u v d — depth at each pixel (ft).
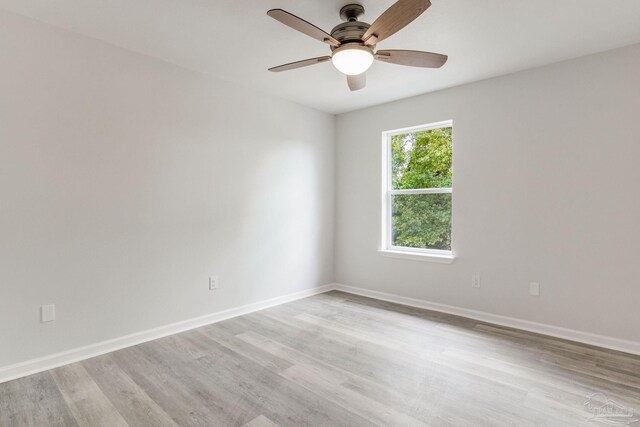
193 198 10.20
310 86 11.47
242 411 6.04
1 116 7.05
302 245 13.62
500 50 8.77
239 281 11.40
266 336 9.49
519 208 10.14
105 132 8.46
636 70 8.38
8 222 7.16
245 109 11.51
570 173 9.29
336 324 10.46
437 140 12.27
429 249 12.41
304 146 13.65
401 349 8.62
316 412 6.01
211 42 8.48
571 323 9.29
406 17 5.65
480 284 10.91
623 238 8.57
